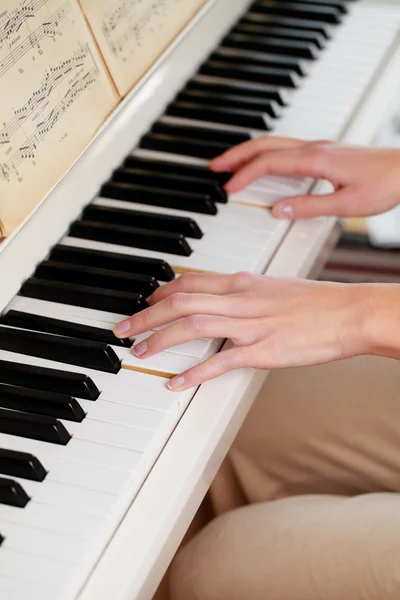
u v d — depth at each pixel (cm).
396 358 114
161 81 136
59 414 107
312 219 127
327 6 153
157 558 103
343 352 113
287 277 116
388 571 108
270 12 152
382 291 113
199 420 109
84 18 125
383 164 126
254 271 121
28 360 112
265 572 112
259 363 112
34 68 119
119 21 130
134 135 133
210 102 138
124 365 112
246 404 114
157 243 122
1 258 115
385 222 190
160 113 137
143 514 103
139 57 132
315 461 129
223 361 111
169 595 124
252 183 130
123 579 100
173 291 115
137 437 106
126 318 115
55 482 103
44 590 98
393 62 147
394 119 179
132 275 118
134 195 127
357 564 109
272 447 130
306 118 137
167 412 108
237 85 140
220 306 112
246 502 134
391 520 111
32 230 119
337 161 127
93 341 112
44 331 114
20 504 102
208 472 109
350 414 127
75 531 101
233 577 113
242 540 114
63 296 117
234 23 150
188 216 126
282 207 126
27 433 106
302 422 128
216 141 134
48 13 121
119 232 123
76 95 124
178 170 130
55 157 121
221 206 128
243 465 132
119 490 103
